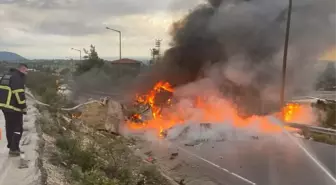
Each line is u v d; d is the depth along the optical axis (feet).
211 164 39.27
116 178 27.94
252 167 37.73
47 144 30.04
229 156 43.14
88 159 27.37
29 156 25.55
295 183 31.86
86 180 22.91
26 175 21.34
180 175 36.04
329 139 53.06
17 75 25.70
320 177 33.76
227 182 33.14
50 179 21.54
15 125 25.71
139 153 44.29
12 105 25.30
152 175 33.24
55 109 55.77
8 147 26.16
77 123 51.03
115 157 33.09
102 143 39.81
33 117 43.50
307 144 50.47
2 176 21.07
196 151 46.09
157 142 51.78
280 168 37.45
